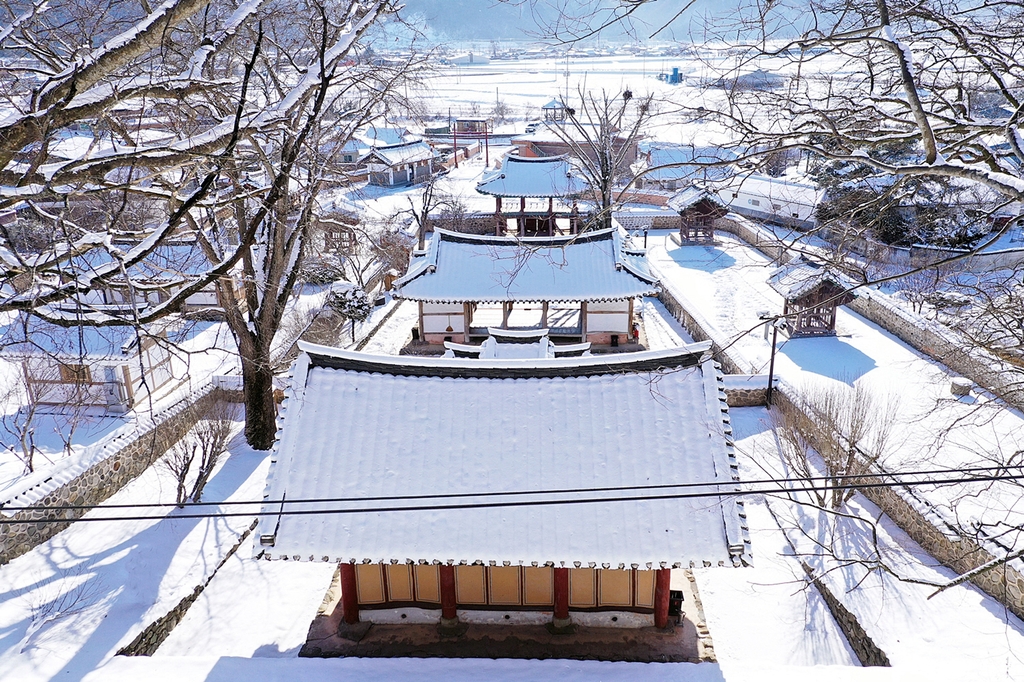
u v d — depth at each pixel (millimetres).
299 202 23109
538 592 16047
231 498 21953
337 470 15312
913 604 16297
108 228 9562
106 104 8438
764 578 18031
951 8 9086
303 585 18312
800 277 33688
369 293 42000
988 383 24047
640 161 60000
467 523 14500
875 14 8695
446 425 16047
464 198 68000
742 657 15594
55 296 9023
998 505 18766
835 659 15453
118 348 25297
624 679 14023
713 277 44938
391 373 16906
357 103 25156
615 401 16188
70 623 16094
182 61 14531
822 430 21469
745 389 26797
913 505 18953
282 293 23750
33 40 11172
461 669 14336
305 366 16641
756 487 21516
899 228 22438
